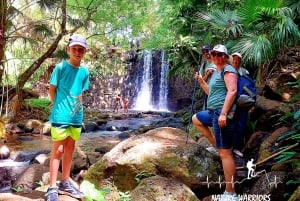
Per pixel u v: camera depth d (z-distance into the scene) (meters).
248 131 4.87
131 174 3.71
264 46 4.94
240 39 5.59
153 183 3.29
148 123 11.77
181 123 9.27
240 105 3.28
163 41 11.73
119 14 10.84
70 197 3.13
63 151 3.19
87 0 10.27
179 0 8.15
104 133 9.74
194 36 8.01
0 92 10.39
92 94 18.14
